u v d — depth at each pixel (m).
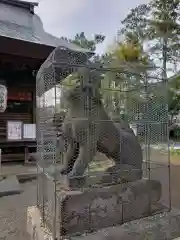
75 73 2.91
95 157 3.31
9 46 7.60
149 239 2.78
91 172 3.12
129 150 3.30
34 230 3.01
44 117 3.08
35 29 9.45
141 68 3.33
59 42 8.90
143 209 3.09
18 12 10.21
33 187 6.23
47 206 2.94
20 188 5.87
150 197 3.17
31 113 9.88
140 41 14.85
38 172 3.51
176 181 6.32
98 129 3.06
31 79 9.86
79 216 2.66
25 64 8.98
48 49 8.05
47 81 2.99
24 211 4.49
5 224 3.88
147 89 3.43
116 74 3.22
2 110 8.68
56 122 2.93
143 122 3.47
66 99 2.94
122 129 3.38
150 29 16.73
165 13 17.42
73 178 2.89
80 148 2.98
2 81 8.74
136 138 3.45
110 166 3.32
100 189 2.87
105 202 2.83
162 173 3.62
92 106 3.03
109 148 3.17
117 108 3.37
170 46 16.56
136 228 2.79
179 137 15.82
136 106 3.47
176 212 3.22
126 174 3.22
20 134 8.74
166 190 3.47
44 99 3.08
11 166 8.46
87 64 2.85
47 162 3.05
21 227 3.76
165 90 3.38
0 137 9.26
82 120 2.95
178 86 12.09
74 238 2.55
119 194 2.95
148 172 3.43
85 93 2.98
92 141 3.00
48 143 3.01
